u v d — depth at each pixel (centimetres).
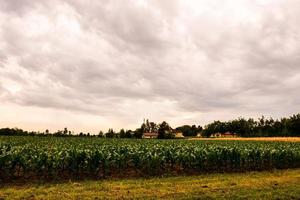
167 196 1419
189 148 2875
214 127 14825
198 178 2073
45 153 2059
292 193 1468
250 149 2972
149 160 2297
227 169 2661
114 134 11088
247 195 1416
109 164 2195
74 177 2020
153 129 14125
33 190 1556
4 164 1933
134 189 1606
